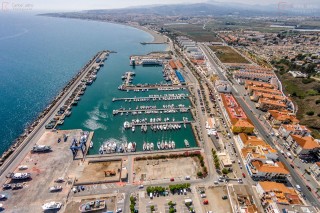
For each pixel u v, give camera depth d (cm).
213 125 16812
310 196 11306
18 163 12556
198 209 10344
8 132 15975
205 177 12206
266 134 16188
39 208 10056
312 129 16725
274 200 9856
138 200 10662
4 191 10812
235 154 13975
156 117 18288
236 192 10950
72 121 17325
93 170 12375
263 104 19300
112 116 18250
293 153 14388
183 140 15588
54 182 11431
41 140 14662
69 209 10050
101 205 10256
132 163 13025
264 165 12050
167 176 12194
